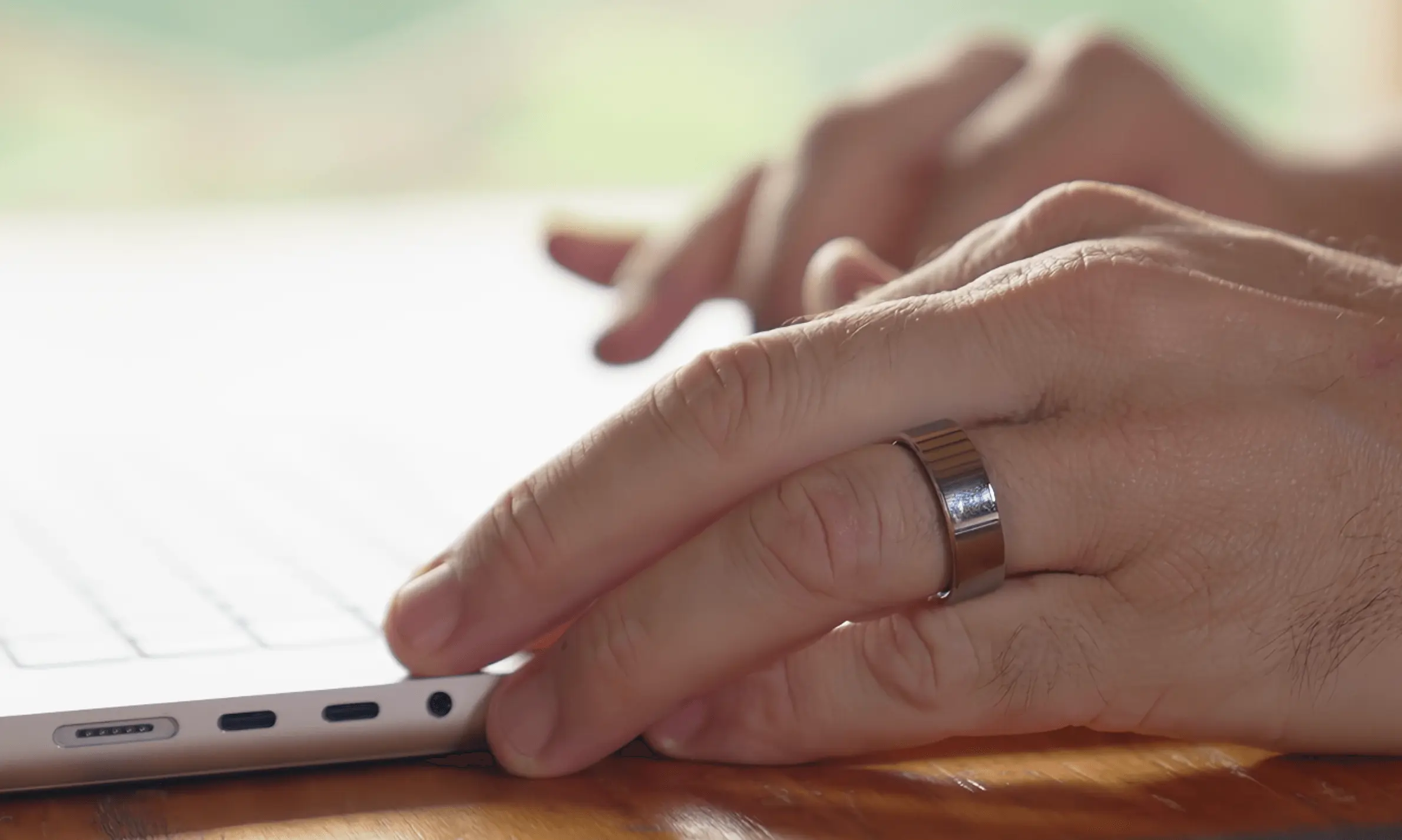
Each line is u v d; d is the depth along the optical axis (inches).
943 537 18.9
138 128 82.3
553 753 19.2
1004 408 19.5
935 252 24.5
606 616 19.1
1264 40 85.5
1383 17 83.3
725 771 19.4
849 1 89.4
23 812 18.6
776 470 19.2
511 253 61.5
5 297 54.1
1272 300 19.8
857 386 19.3
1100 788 19.0
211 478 28.8
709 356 19.5
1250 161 28.9
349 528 25.2
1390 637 19.1
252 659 19.9
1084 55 27.5
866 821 18.4
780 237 27.0
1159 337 19.5
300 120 85.0
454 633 19.3
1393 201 30.4
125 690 19.1
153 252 63.7
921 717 19.2
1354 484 19.3
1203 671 19.1
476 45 87.4
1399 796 18.9
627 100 89.7
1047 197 21.0
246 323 49.7
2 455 31.6
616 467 19.2
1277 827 18.3
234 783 19.1
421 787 19.1
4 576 22.8
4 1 79.2
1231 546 19.1
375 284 56.1
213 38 83.2
